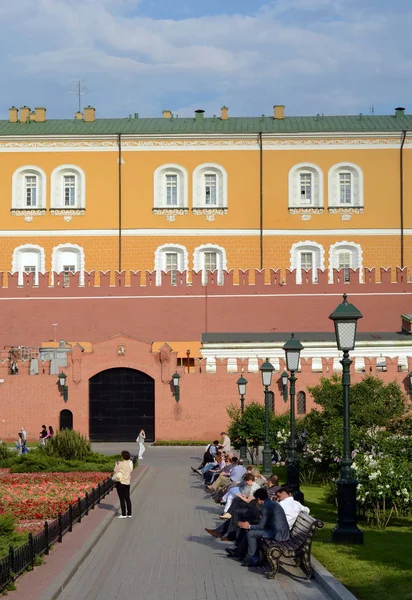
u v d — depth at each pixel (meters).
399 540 21.25
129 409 57.53
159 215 76.12
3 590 15.51
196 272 66.19
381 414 36.66
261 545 18.67
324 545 20.27
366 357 56.78
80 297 66.12
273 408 55.19
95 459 41.28
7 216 76.62
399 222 76.06
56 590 15.79
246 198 76.25
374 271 66.25
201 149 76.56
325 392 37.19
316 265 75.94
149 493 32.72
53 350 59.44
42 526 23.41
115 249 76.00
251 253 75.88
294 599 15.88
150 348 57.56
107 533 23.33
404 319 63.75
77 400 57.47
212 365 57.34
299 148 76.56
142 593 16.33
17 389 57.50
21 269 76.38
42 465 38.88
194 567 18.81
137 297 65.94
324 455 33.75
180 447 55.03
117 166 76.50
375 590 15.66
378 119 80.62
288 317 65.75
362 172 76.25
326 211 76.12
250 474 23.62
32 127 79.62
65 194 77.00
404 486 23.84
